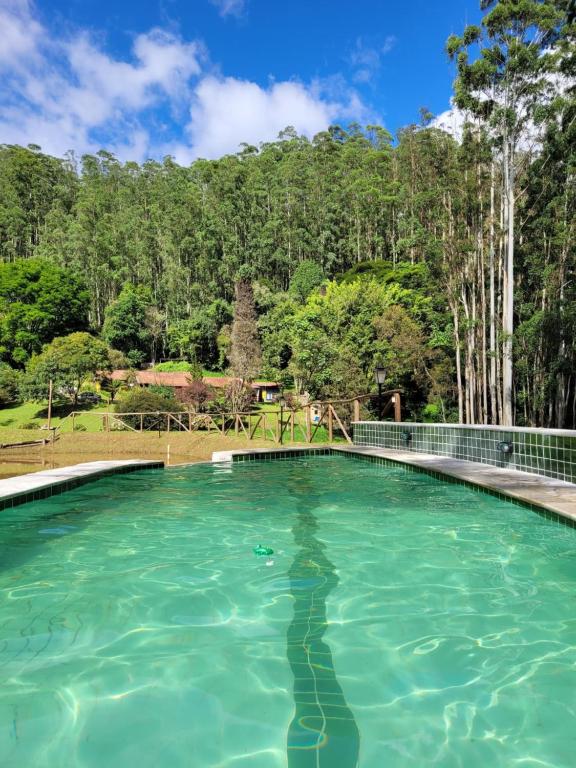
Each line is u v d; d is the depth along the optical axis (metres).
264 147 88.19
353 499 6.12
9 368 39.66
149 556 3.83
